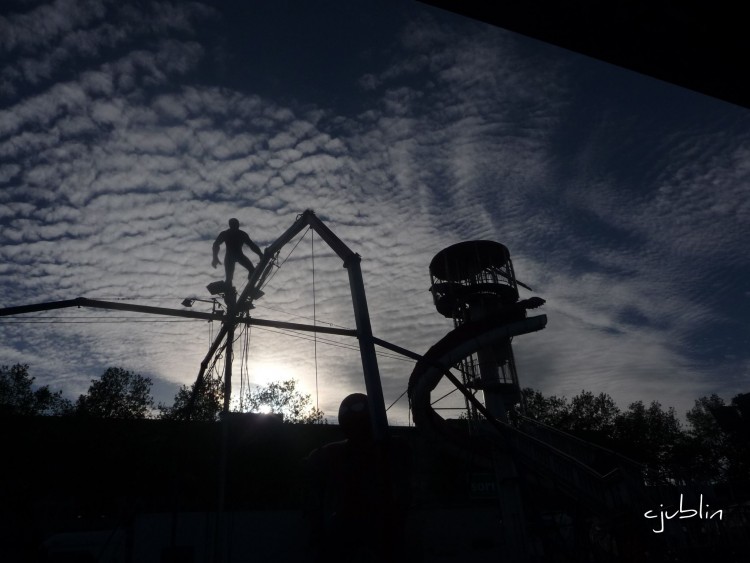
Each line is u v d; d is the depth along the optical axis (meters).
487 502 25.75
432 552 17.78
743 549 15.53
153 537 15.46
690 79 1.86
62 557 16.80
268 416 12.59
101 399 38.34
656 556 15.17
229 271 15.16
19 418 29.02
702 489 17.36
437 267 34.47
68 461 27.61
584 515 19.62
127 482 26.22
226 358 14.20
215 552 11.71
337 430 27.56
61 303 11.44
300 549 12.85
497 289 31.08
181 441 15.36
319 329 12.21
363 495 8.05
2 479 26.94
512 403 28.31
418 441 33.31
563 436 23.98
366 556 7.89
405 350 10.85
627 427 65.00
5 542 24.55
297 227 12.12
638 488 16.22
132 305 12.34
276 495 22.34
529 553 19.64
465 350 25.03
